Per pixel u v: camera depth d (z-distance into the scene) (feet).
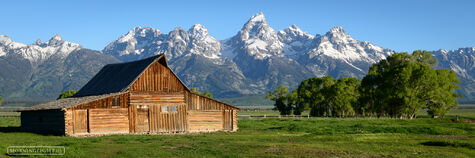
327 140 148.25
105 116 187.83
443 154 111.96
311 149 119.03
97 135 183.52
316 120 297.33
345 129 199.72
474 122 254.27
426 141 142.41
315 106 486.38
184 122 207.51
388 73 352.49
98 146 130.41
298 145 129.59
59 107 182.29
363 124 246.47
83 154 109.09
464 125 216.74
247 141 145.89
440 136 163.12
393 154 111.04
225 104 217.36
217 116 215.51
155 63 204.23
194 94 211.82
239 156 107.04
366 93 401.90
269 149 119.85
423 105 344.90
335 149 119.44
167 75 206.80
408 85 343.67
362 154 110.42
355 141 144.87
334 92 440.45
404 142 140.56
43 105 217.15
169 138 159.94
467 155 112.06
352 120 291.79
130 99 195.52
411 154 111.55
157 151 116.67
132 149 120.16
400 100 347.97
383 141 144.25
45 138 165.89
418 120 268.41
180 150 119.03
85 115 183.42
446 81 347.56
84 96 228.43
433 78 341.41
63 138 164.96
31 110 207.51
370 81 399.03
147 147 127.65
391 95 349.61
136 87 198.08
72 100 205.36
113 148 125.29
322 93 459.73
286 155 108.88
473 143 129.80
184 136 171.12
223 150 118.32
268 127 229.04
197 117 211.20
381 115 398.21
